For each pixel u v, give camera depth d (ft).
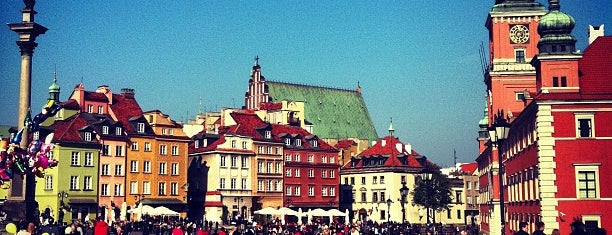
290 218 491.72
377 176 555.28
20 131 195.00
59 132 393.70
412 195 536.42
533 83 331.98
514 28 336.29
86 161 397.80
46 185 386.52
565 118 212.43
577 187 209.97
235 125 483.92
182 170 447.42
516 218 280.72
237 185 464.24
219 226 393.91
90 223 236.22
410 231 330.13
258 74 649.20
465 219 599.16
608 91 217.36
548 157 212.02
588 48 233.14
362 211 560.61
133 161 422.82
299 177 511.40
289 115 585.63
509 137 303.68
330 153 540.52
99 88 449.48
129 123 431.43
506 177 315.78
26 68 213.46
